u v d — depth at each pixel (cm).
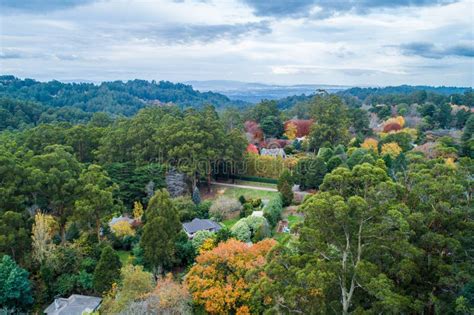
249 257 2677
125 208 5166
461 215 2102
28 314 3025
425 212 2109
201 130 6172
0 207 3497
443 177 2442
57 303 3064
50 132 6750
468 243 1986
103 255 3244
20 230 3409
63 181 4034
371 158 5400
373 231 1688
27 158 4456
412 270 1788
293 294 1675
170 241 3553
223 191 6169
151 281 2967
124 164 5619
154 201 3781
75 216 3875
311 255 1856
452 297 1878
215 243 3625
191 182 6066
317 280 1602
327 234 1773
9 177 3662
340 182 1803
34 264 3447
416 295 1902
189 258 3747
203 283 2589
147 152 6141
